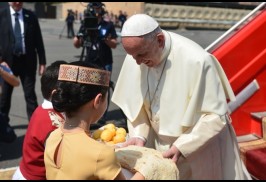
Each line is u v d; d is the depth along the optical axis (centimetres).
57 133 180
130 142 239
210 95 216
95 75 174
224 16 2409
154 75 233
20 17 514
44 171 232
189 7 2312
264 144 300
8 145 495
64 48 1459
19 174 238
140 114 248
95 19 528
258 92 322
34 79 536
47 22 3017
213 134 213
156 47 212
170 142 239
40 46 538
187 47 222
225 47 308
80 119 176
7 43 508
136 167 191
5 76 414
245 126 323
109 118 598
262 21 312
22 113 645
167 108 227
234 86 313
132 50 206
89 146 167
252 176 286
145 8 2297
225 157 235
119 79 253
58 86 174
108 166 165
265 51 317
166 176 193
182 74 221
